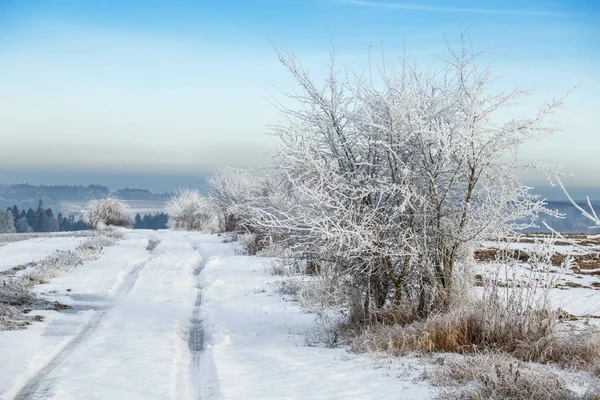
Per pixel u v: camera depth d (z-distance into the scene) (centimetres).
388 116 1189
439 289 1141
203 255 3459
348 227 1145
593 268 2338
